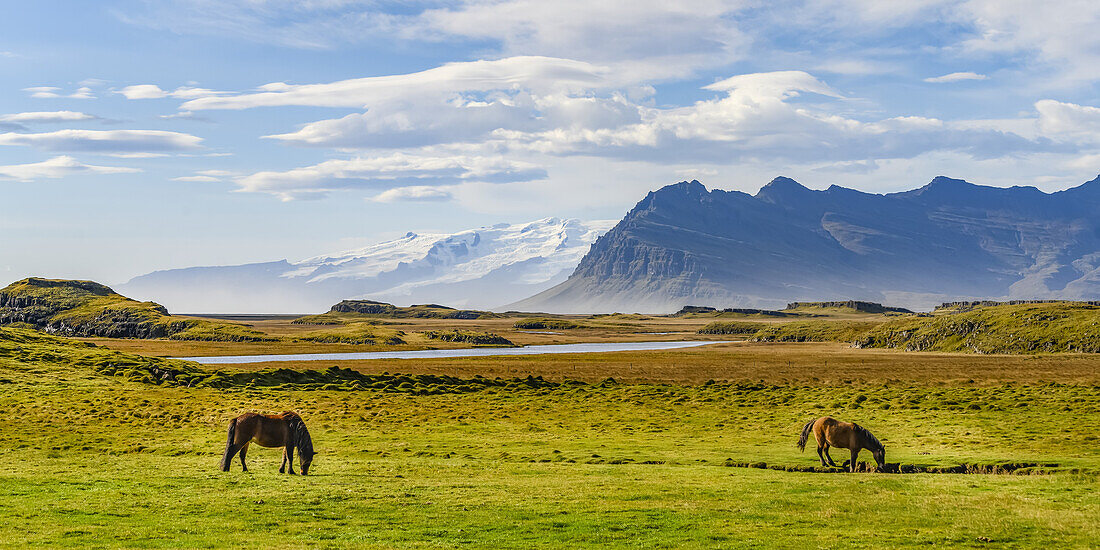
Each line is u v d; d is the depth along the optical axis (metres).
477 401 72.69
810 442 46.38
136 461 39.12
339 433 52.25
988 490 30.69
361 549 21.61
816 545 22.39
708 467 37.84
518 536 23.31
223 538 22.73
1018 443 43.53
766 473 35.69
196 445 45.03
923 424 53.44
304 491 30.03
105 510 26.38
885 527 24.62
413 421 58.16
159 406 63.34
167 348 194.88
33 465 37.72
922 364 137.50
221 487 30.83
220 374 90.94
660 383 97.50
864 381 99.94
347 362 142.75
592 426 55.88
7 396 68.69
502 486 31.55
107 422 55.38
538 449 44.31
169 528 23.98
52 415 58.19
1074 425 49.84
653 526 24.59
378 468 36.88
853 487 31.27
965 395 70.44
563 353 187.50
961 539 23.11
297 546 21.80
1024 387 78.69
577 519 25.50
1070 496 29.23
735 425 55.44
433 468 36.94
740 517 25.92
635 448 44.53
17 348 100.00
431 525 24.66
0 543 21.78
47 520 24.83
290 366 124.81
